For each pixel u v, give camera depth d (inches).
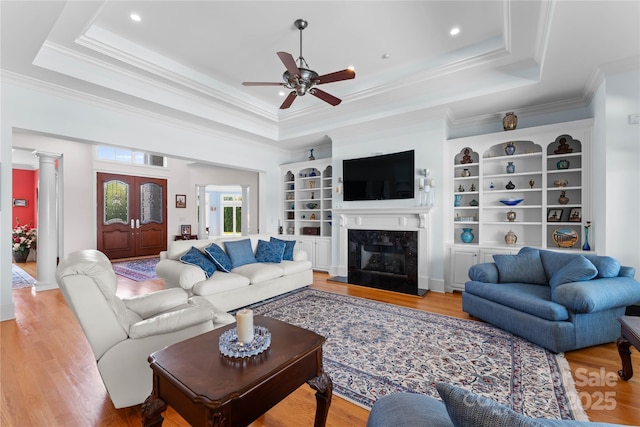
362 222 201.5
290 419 69.1
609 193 121.6
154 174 323.9
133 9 105.2
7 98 122.3
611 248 121.0
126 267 254.4
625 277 101.4
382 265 198.8
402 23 113.3
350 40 124.6
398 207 182.9
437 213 174.6
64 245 250.2
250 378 47.2
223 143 212.7
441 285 172.7
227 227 506.6
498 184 177.3
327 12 106.8
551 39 103.3
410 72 147.3
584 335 95.3
